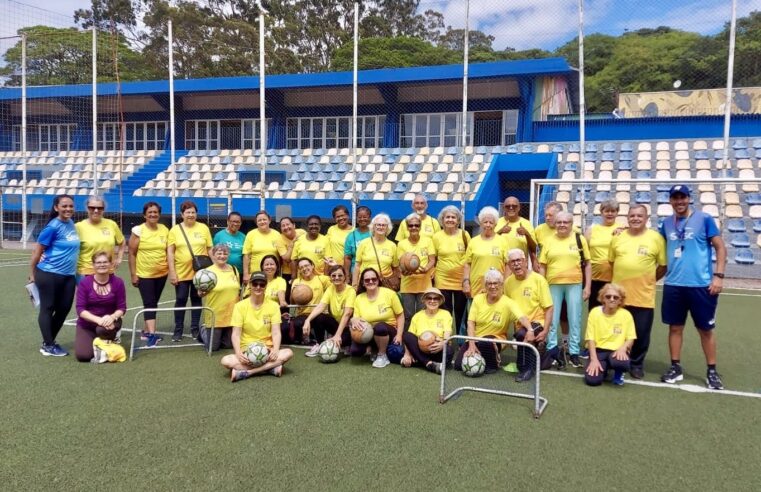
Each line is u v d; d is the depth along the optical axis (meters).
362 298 5.98
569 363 6.10
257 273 5.44
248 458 3.58
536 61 17.56
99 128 24.52
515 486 3.27
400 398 4.79
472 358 5.42
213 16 36.59
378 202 16.16
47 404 4.52
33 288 5.99
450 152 18.62
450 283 6.37
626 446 3.87
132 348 5.92
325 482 3.28
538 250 6.45
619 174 16.17
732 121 17.61
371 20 33.44
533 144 17.92
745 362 6.12
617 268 5.57
